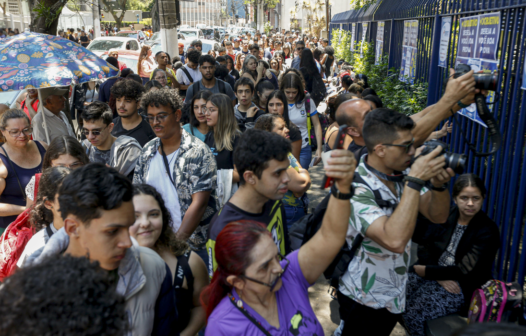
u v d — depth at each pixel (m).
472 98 2.53
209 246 2.31
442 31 5.38
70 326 0.96
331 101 5.42
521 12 3.41
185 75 8.73
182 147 3.22
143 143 4.46
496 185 3.74
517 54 3.47
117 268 1.75
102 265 1.66
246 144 2.16
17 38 4.84
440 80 5.48
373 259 2.43
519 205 3.30
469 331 0.88
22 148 3.60
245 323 1.67
